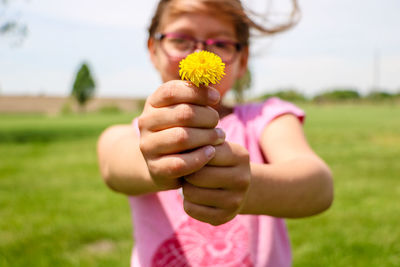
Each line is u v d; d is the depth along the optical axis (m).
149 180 0.96
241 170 0.73
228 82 1.46
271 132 1.35
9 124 24.64
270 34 1.80
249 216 1.36
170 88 0.67
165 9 1.50
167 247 1.34
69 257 2.98
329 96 75.31
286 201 0.93
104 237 3.46
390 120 23.33
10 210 4.30
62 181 5.95
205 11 1.41
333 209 4.17
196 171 0.72
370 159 7.88
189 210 0.75
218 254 1.32
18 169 7.12
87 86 64.88
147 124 0.70
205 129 0.68
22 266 2.83
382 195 4.82
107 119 31.84
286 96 66.31
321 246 3.08
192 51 1.42
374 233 3.37
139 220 1.41
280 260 1.39
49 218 3.99
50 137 13.95
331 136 12.84
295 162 1.02
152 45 1.74
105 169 1.25
